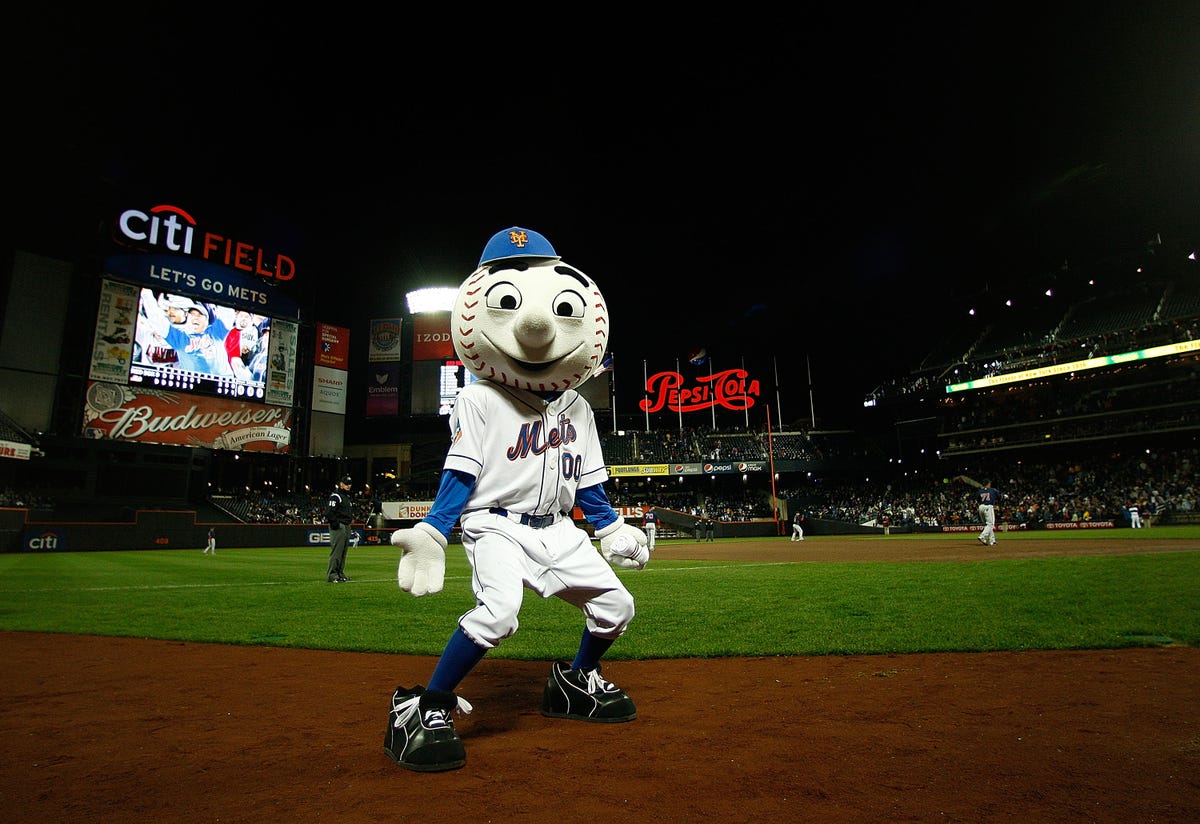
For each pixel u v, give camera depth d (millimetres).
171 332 42812
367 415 56250
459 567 16344
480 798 2221
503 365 3084
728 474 53375
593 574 3084
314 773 2510
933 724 2969
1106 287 48625
